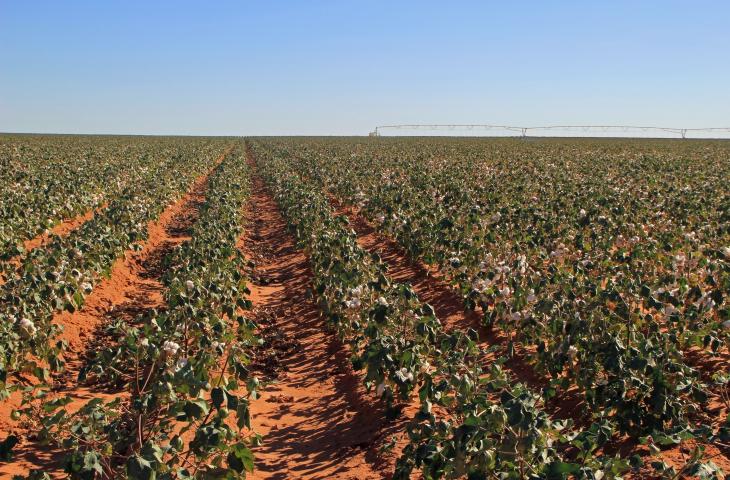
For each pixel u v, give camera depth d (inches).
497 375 244.8
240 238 788.6
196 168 1568.7
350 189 987.9
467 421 193.6
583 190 874.8
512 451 187.2
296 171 1573.6
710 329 336.2
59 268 420.8
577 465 177.2
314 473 262.8
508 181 1067.3
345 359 385.1
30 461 257.4
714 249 473.4
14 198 743.1
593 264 456.1
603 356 275.3
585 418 281.0
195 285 385.1
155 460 185.0
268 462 275.4
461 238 519.8
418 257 575.5
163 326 327.6
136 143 2984.7
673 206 735.1
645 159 1601.9
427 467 206.2
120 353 279.6
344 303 401.1
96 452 194.2
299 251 716.0
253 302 527.2
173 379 225.8
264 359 404.2
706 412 278.4
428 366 286.8
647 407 252.2
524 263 417.1
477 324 422.6
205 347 311.3
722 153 2202.3
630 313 325.1
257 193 1321.4
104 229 557.6
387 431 284.8
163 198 970.7
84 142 3009.4
